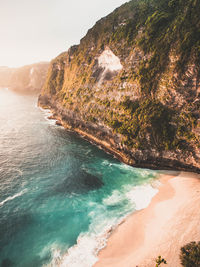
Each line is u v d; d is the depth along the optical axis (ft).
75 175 122.11
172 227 75.77
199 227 72.84
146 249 68.08
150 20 149.59
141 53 149.07
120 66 169.58
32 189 106.42
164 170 124.47
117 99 163.63
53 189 107.45
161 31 140.77
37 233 78.48
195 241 67.00
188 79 118.32
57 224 83.25
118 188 108.68
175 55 124.57
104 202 97.25
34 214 88.48
